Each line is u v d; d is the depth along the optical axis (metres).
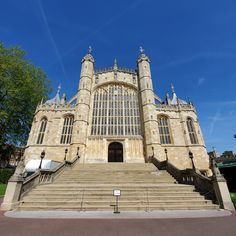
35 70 31.86
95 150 28.70
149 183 15.46
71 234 5.70
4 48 26.94
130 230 6.11
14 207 9.97
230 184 19.92
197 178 13.45
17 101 28.38
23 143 31.72
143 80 34.28
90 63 36.59
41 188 12.41
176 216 8.23
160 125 31.83
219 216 8.20
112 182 15.46
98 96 34.72
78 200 10.70
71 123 31.45
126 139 29.75
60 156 27.83
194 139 30.31
